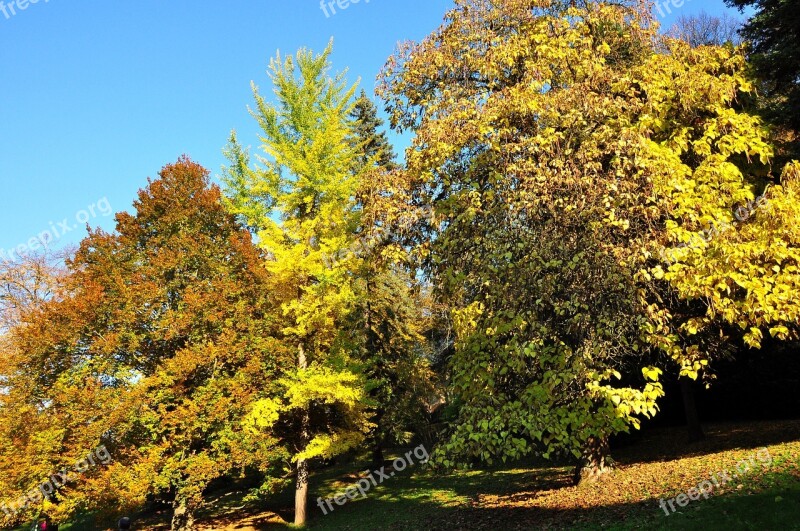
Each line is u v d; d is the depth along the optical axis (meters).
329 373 13.95
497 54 8.95
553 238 7.41
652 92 8.50
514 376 7.73
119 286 13.85
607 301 7.57
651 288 7.76
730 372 16.25
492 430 7.33
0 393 12.77
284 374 14.83
